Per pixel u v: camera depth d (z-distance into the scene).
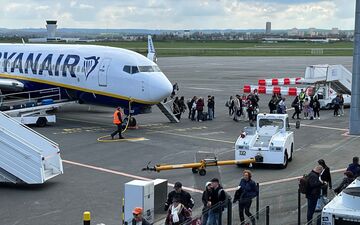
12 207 20.33
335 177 24.86
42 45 45.59
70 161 28.09
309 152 30.84
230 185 23.59
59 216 19.31
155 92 37.56
